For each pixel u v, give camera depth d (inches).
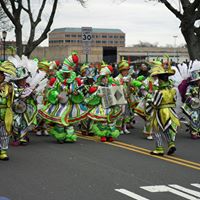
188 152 455.5
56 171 363.6
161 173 359.6
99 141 518.9
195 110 546.0
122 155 433.4
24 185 320.2
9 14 1024.2
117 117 515.2
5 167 378.6
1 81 404.8
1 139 406.6
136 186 318.7
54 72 575.8
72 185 320.5
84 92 523.8
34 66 498.3
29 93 479.2
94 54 2244.1
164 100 427.2
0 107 402.6
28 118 490.6
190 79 543.2
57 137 499.8
